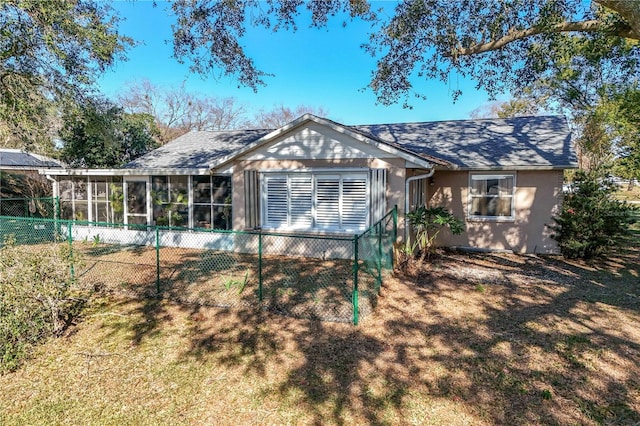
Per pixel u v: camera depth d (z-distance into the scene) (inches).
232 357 202.2
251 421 151.3
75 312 259.9
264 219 449.7
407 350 206.2
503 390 168.4
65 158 761.0
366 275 339.0
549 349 204.8
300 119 410.6
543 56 356.2
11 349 197.6
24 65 461.4
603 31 270.7
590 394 164.4
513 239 464.1
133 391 173.8
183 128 1471.5
